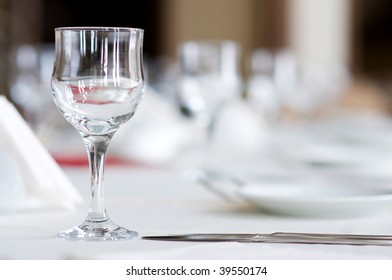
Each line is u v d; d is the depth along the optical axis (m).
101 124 0.80
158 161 1.57
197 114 1.51
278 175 1.33
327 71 3.92
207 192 1.13
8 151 0.94
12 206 0.93
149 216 0.94
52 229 0.85
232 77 1.47
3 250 0.77
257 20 7.18
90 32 0.79
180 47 1.49
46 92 2.01
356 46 7.20
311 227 0.87
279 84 2.52
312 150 1.67
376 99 4.31
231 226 0.88
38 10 6.30
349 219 0.92
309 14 6.78
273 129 2.58
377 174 1.34
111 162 1.52
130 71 0.80
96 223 0.83
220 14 7.26
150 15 7.16
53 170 0.95
